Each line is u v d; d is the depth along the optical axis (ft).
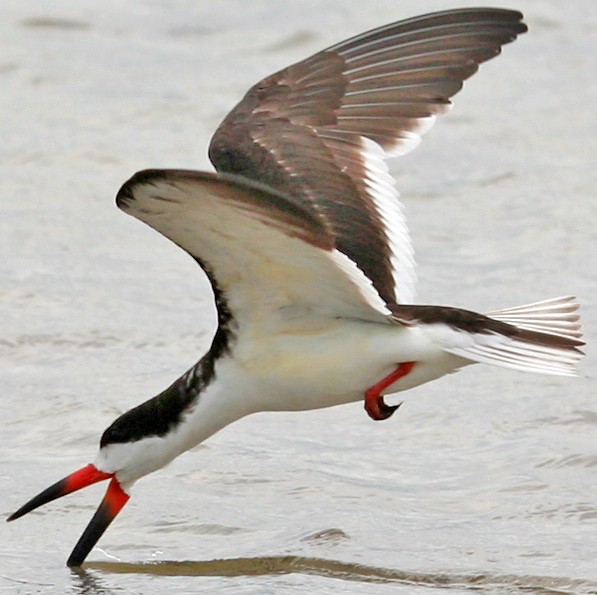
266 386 33.94
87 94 74.38
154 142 67.62
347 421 43.16
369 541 35.86
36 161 65.21
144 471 35.53
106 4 89.97
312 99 37.04
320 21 85.51
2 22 85.76
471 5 87.10
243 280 31.78
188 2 90.38
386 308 32.37
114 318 49.93
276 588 33.37
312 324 32.96
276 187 35.19
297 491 38.75
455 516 37.19
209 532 36.83
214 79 76.74
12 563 35.40
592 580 33.45
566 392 44.01
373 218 35.55
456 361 32.96
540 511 37.17
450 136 68.74
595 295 51.11
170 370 46.24
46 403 43.93
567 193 61.16
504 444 41.09
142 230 58.23
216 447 41.29
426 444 41.50
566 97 74.08
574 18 86.53
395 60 37.35
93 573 34.78
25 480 39.55
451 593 33.06
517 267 53.88
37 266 54.29
